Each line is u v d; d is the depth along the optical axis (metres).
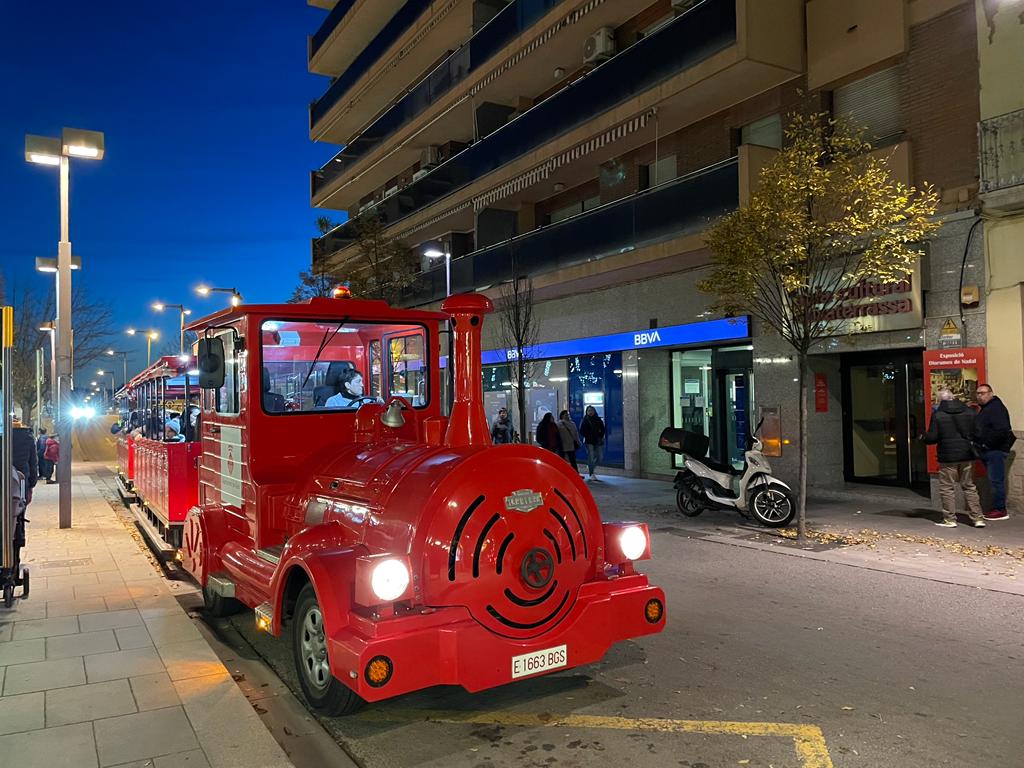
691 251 13.71
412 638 3.63
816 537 9.35
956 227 10.67
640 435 16.58
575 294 18.23
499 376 21.72
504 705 4.51
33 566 8.30
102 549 9.42
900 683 4.71
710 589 7.14
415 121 23.92
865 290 11.51
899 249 8.91
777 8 12.95
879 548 8.64
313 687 4.32
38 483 20.12
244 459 5.53
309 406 5.77
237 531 5.86
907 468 12.59
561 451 15.63
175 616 6.15
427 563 3.81
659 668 5.06
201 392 7.00
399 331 6.05
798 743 3.90
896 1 11.55
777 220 8.84
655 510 11.96
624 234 15.75
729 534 9.82
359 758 3.88
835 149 11.38
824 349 12.33
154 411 11.35
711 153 15.39
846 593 6.89
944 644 5.44
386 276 23.06
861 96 12.45
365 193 31.38
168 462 8.94
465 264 21.33
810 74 13.08
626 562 4.42
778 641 5.59
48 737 3.88
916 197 11.12
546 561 4.05
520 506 4.04
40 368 31.80
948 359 10.68
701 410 15.64
